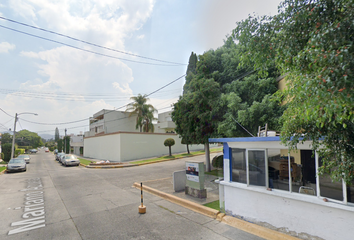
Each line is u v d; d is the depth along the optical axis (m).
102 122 43.50
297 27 3.41
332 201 4.16
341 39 2.51
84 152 42.88
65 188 11.52
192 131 14.82
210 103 12.30
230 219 5.97
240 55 4.61
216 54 14.52
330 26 2.64
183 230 5.61
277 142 5.12
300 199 4.52
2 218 6.77
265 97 9.84
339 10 3.01
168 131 44.19
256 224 5.39
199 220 6.29
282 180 5.10
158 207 7.67
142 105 38.91
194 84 13.26
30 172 20.45
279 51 3.59
